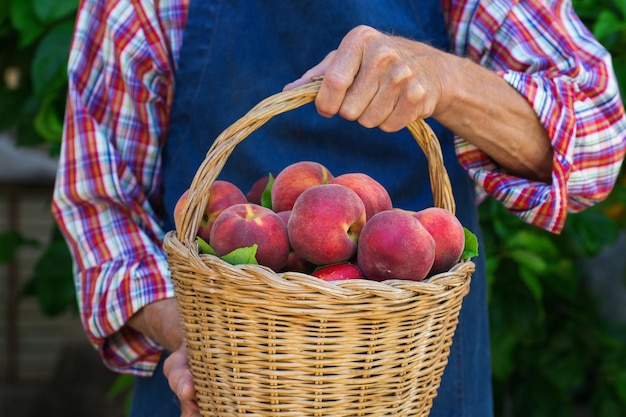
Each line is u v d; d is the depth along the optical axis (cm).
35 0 221
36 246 312
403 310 106
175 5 149
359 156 149
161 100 153
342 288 103
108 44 149
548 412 286
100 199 150
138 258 148
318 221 111
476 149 150
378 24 146
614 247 323
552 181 144
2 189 422
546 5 149
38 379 445
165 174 155
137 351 154
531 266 243
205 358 113
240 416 112
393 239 109
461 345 155
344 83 112
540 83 141
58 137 244
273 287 103
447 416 154
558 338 288
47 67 225
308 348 107
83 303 147
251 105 149
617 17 236
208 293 109
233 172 151
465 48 153
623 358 288
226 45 148
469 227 156
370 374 109
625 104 232
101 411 398
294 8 146
